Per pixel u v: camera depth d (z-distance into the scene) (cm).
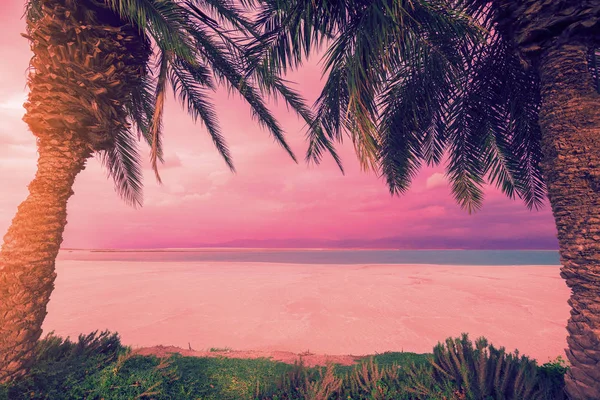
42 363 409
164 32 449
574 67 344
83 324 1177
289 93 725
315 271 3631
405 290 2038
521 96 523
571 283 337
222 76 702
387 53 353
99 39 441
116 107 481
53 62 418
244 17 630
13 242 410
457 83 476
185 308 1477
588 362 317
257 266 4778
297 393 406
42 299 412
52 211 432
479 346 413
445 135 611
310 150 516
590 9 328
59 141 442
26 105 430
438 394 367
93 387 381
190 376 465
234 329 1113
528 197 616
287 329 1116
